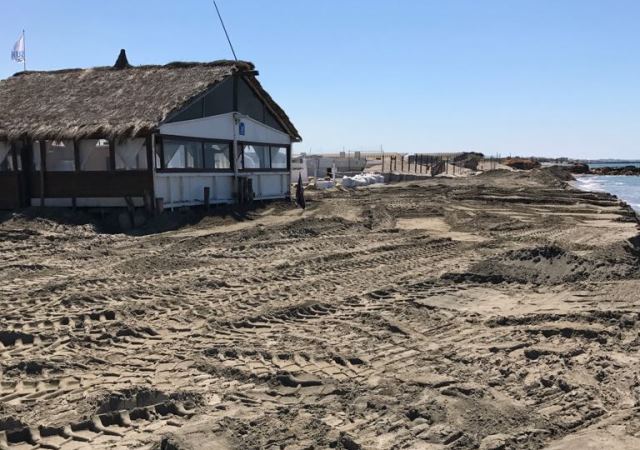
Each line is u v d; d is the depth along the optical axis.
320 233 17.09
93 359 6.59
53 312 8.35
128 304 8.77
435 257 13.17
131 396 5.55
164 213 18.33
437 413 5.16
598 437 4.75
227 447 4.50
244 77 22.61
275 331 7.69
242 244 14.79
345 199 29.06
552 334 7.59
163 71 21.61
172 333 7.59
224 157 22.16
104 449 4.62
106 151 18.92
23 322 7.86
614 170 102.94
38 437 4.80
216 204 21.48
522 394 5.70
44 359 6.47
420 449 4.59
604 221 20.72
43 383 5.96
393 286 10.17
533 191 34.66
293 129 26.61
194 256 13.04
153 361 6.59
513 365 6.46
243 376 6.12
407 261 12.68
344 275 11.20
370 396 5.57
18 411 5.29
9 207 19.30
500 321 8.15
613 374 6.19
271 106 24.95
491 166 87.62
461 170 71.44
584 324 7.91
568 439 4.76
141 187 18.28
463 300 9.37
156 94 19.72
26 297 9.16
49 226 16.61
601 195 32.06
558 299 9.33
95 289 9.72
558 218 21.05
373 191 35.00
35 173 19.39
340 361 6.58
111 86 21.08
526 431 4.88
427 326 7.99
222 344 7.12
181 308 8.72
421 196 31.47
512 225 18.86
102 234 16.28
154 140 18.19
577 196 31.23
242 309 8.73
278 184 26.19
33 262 12.16
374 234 16.97
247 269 11.67
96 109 19.42
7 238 15.03
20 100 21.22
